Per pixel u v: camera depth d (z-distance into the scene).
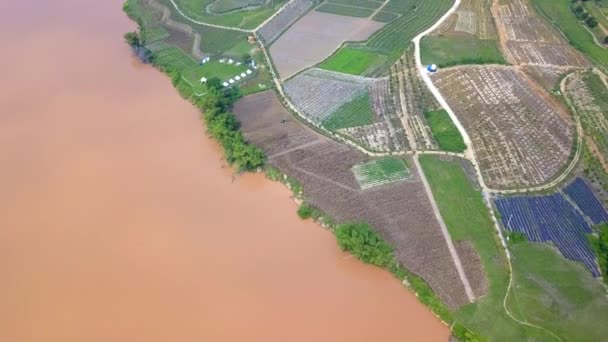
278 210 89.31
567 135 99.06
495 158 94.69
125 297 75.00
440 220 83.94
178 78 122.38
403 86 115.00
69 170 97.88
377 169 94.62
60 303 74.31
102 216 88.06
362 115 107.94
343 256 80.75
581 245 78.81
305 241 83.50
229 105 112.88
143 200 91.19
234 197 92.12
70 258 80.81
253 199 91.69
